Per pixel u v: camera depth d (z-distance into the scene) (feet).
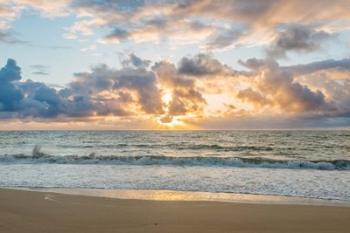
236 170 64.13
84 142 184.03
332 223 24.29
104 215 26.32
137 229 22.12
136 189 41.96
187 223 23.93
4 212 27.35
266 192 40.06
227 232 21.72
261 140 199.41
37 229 21.95
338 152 116.67
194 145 154.61
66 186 44.37
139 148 139.33
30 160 81.56
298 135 268.62
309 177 53.83
